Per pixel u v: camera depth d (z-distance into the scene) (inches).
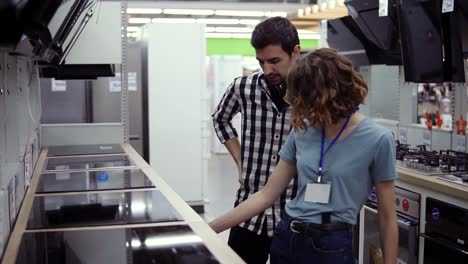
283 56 84.7
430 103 206.7
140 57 255.8
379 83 193.8
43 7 46.1
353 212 69.1
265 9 395.2
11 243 67.9
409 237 128.4
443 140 157.0
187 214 82.7
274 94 91.0
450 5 113.6
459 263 113.0
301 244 69.4
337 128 69.1
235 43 624.1
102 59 166.2
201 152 257.4
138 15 450.9
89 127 184.7
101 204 90.0
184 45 252.8
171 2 383.6
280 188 77.9
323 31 191.2
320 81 63.9
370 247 143.3
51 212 84.7
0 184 72.1
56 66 144.8
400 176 132.3
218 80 508.7
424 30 127.0
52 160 144.0
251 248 94.1
